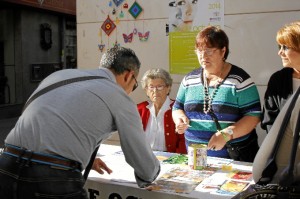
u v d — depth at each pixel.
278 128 1.40
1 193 1.58
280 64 3.04
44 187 1.51
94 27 3.76
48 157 1.53
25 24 10.59
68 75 1.73
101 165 2.13
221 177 2.04
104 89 1.65
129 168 2.23
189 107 2.48
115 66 1.79
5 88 10.43
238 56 3.19
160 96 2.87
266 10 3.04
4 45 10.39
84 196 1.61
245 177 2.04
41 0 9.89
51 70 11.60
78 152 1.58
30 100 1.68
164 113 2.88
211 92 2.39
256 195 1.34
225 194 1.79
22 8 10.25
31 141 1.56
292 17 2.97
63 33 11.95
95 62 3.79
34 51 10.98
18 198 1.54
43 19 11.22
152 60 3.53
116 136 3.63
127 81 1.84
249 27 3.12
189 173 2.12
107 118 1.63
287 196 1.29
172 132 2.86
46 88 1.68
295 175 1.31
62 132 1.55
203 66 2.35
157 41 3.49
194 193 1.81
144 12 3.51
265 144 1.44
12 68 10.56
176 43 3.39
